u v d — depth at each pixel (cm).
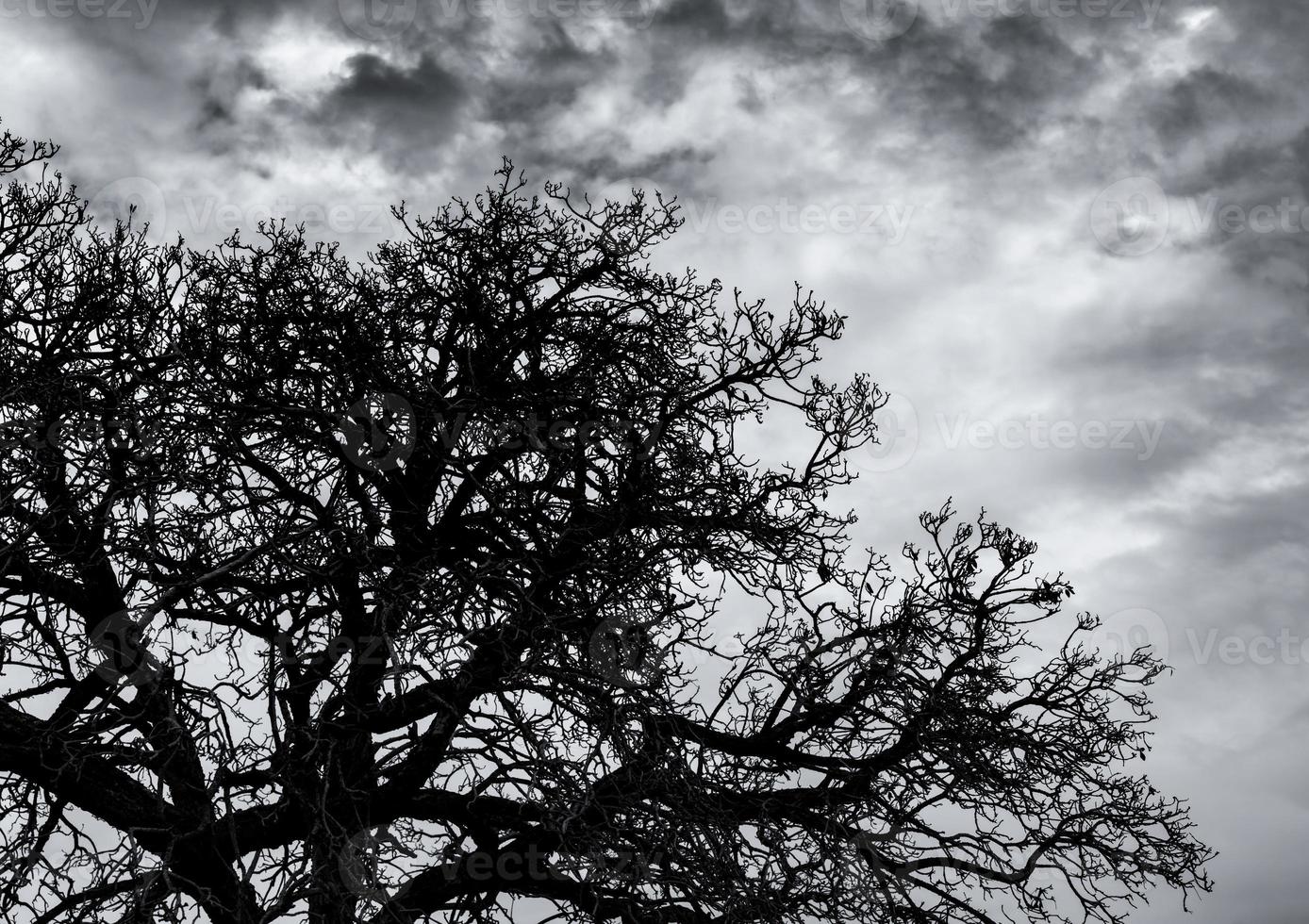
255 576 1107
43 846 991
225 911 921
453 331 1276
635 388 1228
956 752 1168
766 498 1216
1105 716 1262
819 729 1200
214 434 1090
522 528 1207
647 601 1115
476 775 1054
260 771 1013
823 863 1077
